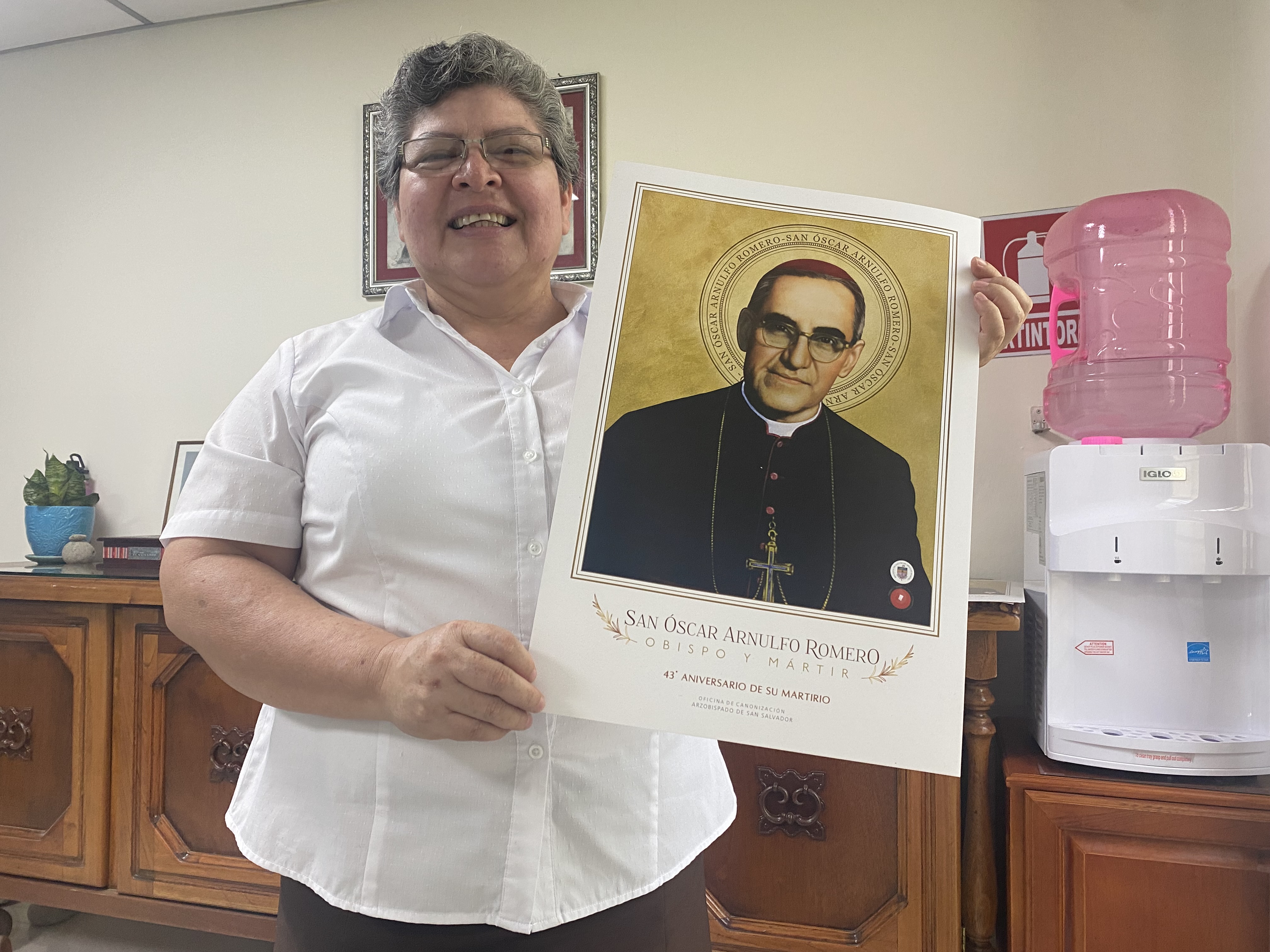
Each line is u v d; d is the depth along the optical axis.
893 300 0.70
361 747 0.73
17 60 2.52
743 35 2.01
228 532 0.76
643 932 0.74
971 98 1.87
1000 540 1.83
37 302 2.51
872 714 0.63
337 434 0.78
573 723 0.73
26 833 1.75
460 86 0.77
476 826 0.71
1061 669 1.37
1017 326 0.73
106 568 1.80
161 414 2.38
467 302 0.82
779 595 0.65
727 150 2.01
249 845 0.77
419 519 0.73
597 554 0.65
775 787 1.43
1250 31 1.64
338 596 0.75
